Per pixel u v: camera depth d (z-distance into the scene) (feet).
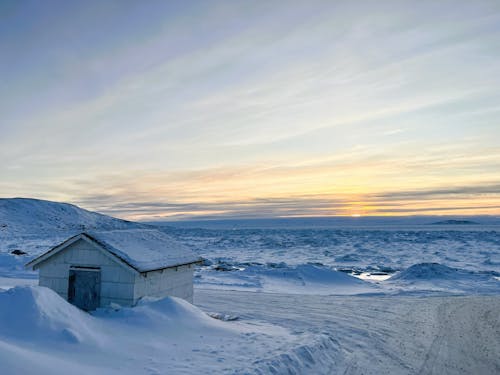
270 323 52.11
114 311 44.91
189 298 60.54
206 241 337.52
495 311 63.21
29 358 24.25
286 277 106.22
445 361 37.09
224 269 128.26
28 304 34.04
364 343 43.21
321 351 37.35
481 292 87.76
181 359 30.89
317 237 386.11
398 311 62.95
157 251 55.62
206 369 28.60
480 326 52.49
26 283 83.46
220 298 73.67
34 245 239.30
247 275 109.19
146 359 30.22
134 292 48.19
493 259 164.66
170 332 38.65
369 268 142.31
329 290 92.07
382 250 225.56
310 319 55.93
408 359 37.52
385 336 46.62
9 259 117.60
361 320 55.62
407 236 358.64
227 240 353.72
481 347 42.16
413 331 49.37
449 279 103.96
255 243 305.53
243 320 53.21
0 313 33.01
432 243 270.05
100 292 49.47
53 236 385.09
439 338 45.88
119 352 31.22
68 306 37.29
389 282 106.11
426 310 63.93
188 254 61.16
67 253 51.52
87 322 36.40
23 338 30.12
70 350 29.68
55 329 32.48
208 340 37.29
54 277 51.67
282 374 30.30
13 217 554.46
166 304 45.21
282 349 35.19
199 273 114.42
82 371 25.04
